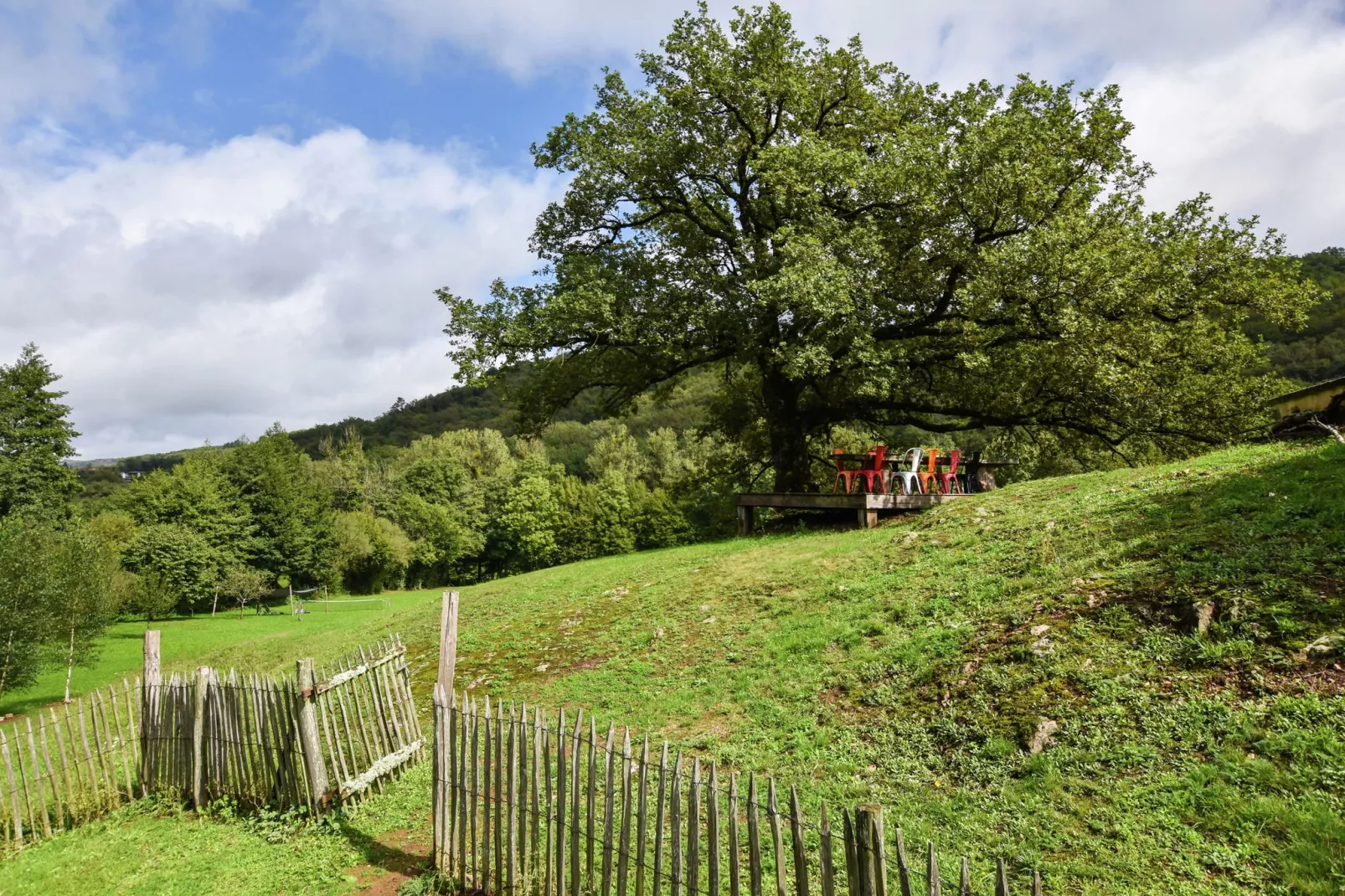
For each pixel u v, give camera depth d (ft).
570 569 68.49
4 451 156.15
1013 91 71.20
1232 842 15.93
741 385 97.96
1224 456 41.29
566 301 68.18
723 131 78.69
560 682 36.50
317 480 262.26
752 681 30.66
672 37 75.20
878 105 79.15
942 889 16.38
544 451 353.10
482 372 73.31
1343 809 15.66
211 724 30.50
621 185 77.41
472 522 269.23
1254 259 72.08
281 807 27.86
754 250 78.43
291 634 88.53
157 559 165.37
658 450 304.91
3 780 29.58
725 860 19.11
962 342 73.31
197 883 23.54
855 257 68.03
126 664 89.71
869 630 32.09
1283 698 19.06
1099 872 15.96
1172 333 71.36
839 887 17.29
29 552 68.69
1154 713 20.35
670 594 47.01
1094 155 71.82
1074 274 60.95
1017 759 20.67
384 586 247.70
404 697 30.96
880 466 59.77
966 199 65.67
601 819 19.02
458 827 21.38
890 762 22.30
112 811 31.32
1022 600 28.91
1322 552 23.84
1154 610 24.53
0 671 65.36
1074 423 78.13
